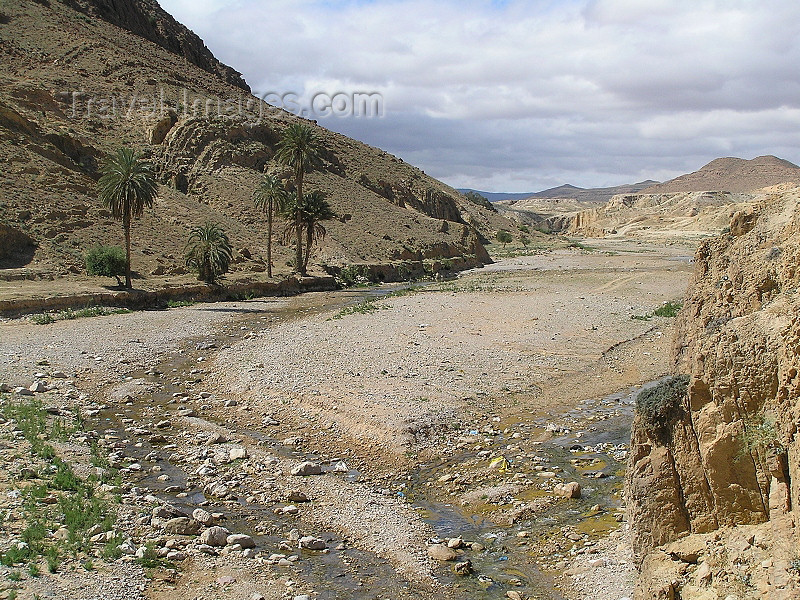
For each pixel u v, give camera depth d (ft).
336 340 121.60
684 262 297.33
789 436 31.63
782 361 32.32
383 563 45.37
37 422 71.10
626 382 94.99
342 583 42.55
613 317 146.72
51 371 95.86
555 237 548.31
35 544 43.42
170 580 41.57
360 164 409.08
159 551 44.96
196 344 121.49
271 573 43.27
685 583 33.53
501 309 161.38
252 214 284.00
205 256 199.52
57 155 241.55
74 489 53.78
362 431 71.92
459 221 444.96
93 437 68.74
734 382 34.27
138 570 42.11
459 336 125.18
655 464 36.50
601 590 40.96
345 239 288.92
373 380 91.09
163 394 87.61
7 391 83.46
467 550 47.55
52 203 211.61
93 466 59.72
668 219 644.27
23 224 195.83
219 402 83.05
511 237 458.09
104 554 43.42
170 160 307.99
